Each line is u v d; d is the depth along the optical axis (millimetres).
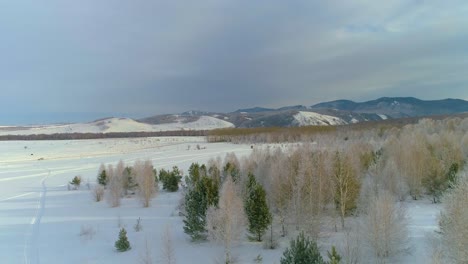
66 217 25406
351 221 18328
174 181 33344
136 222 23000
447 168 24859
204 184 19203
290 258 12117
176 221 22766
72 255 17891
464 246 11109
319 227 16703
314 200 17578
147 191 27641
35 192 36250
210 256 16344
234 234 15875
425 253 13727
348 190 18812
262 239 17500
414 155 25125
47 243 19859
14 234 21719
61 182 41969
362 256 13695
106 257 17375
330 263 11859
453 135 39219
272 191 19391
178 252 17156
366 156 29906
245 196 19188
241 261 15375
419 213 20031
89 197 32125
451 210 11898
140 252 17578
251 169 27875
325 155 20719
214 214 16938
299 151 23672
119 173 32719
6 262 17359
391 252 13594
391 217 13906
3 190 37688
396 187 23875
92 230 21750
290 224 18422
